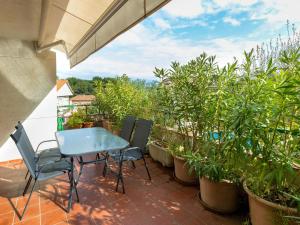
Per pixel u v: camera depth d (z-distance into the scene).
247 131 1.94
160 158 4.02
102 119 7.01
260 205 1.86
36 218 2.42
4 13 2.86
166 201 2.80
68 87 22.81
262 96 1.94
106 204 2.72
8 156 4.43
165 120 3.98
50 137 4.92
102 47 2.72
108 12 2.36
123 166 4.02
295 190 1.86
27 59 4.52
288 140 1.83
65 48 4.57
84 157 4.48
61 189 3.11
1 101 4.31
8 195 2.93
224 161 2.40
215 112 2.62
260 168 1.89
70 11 2.85
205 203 2.65
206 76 2.83
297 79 1.68
